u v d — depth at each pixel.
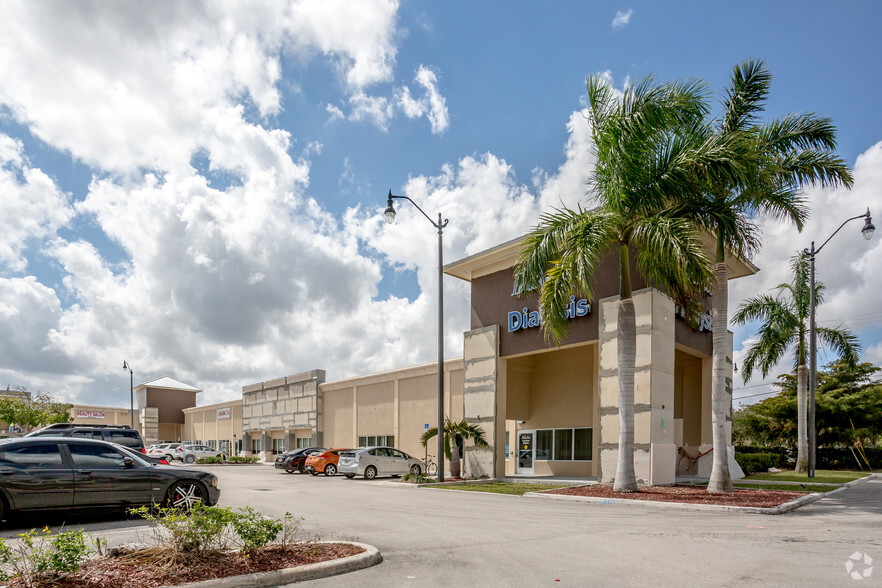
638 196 15.59
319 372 43.50
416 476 23.39
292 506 14.13
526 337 23.20
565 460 25.20
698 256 13.98
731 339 25.17
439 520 11.58
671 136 15.52
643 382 18.72
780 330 27.64
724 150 14.44
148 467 11.06
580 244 15.02
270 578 6.50
